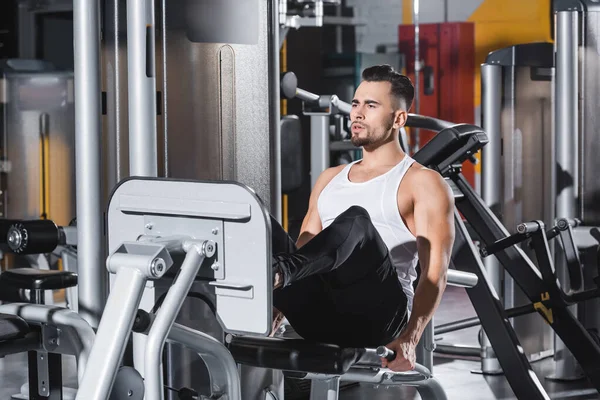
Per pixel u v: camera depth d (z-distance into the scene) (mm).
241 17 2883
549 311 3619
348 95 8477
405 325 2400
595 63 4199
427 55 8398
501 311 3461
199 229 1889
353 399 4004
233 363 2143
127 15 2609
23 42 5727
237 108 2889
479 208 3703
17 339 2326
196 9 2770
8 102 4906
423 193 2439
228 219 1850
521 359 3398
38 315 2338
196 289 1932
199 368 2779
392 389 4176
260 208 1806
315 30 8070
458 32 8281
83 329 2342
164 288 1957
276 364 2248
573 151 4215
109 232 2008
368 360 2268
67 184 4992
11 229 2545
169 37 2713
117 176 2691
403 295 2338
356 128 2531
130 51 2604
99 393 1809
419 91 8422
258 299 1834
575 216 4234
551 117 4625
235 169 2893
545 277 3605
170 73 2725
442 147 3564
